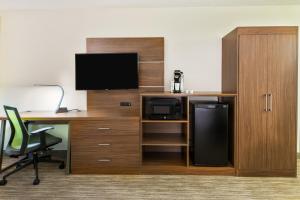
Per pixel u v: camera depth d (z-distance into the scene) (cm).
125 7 396
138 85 391
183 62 401
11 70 413
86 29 405
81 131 341
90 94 405
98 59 388
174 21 399
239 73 325
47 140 351
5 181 314
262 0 363
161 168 344
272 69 323
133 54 385
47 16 407
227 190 296
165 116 346
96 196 284
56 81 412
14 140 322
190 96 364
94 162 344
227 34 375
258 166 333
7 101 416
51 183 318
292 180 323
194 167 342
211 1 368
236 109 331
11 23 409
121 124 340
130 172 344
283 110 326
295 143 328
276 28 320
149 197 280
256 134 330
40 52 410
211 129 340
